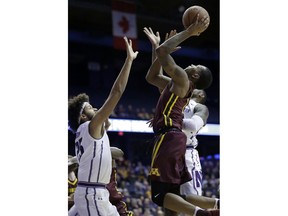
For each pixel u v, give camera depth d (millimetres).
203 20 3447
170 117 3492
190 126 3748
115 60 15242
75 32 14172
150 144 3652
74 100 3609
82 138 3369
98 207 3322
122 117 12344
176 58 13914
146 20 13633
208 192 10180
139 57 14891
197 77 3709
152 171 3471
